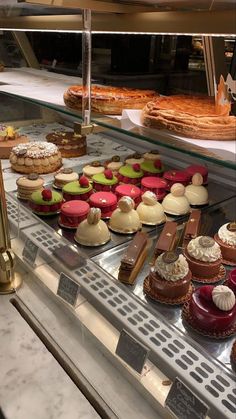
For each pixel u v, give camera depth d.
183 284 1.08
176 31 0.92
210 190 1.73
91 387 0.94
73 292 1.07
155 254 1.23
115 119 1.06
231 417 0.75
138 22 1.00
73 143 2.03
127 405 0.90
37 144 1.92
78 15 1.18
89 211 1.34
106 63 1.74
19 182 1.62
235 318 0.99
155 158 1.79
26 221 1.43
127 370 0.93
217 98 0.95
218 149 0.81
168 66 1.63
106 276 1.15
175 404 0.81
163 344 0.92
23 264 1.32
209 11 0.84
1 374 0.97
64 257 1.23
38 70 1.95
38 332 1.10
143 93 1.24
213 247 1.21
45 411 0.89
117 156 1.91
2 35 1.93
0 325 1.11
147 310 1.02
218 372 0.85
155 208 1.45
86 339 1.06
